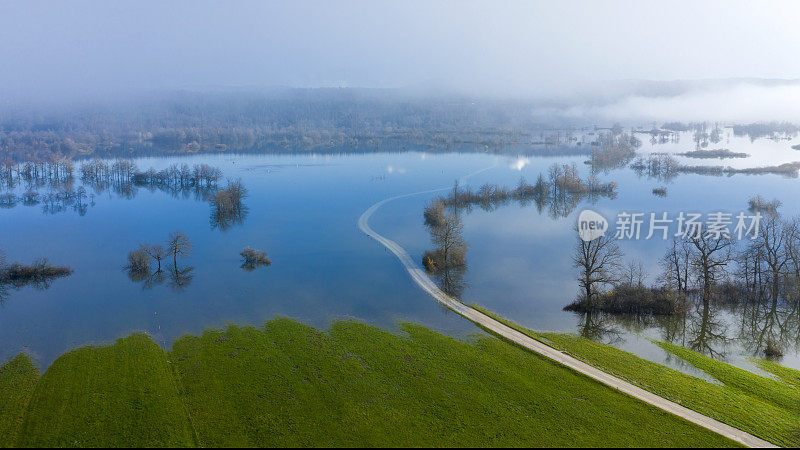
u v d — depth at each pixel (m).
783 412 67.56
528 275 128.25
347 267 133.00
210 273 128.62
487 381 74.50
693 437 61.75
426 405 68.31
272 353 83.19
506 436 62.06
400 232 170.38
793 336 97.19
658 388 73.06
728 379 77.38
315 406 67.81
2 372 78.88
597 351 85.75
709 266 110.12
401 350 84.44
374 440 61.16
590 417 65.75
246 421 64.69
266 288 117.00
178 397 70.19
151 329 94.69
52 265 133.00
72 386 73.62
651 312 105.38
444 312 103.25
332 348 85.06
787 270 115.62
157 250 137.38
